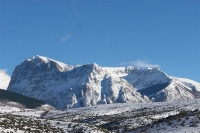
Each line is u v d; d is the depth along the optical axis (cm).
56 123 8906
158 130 8575
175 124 8750
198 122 8456
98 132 8275
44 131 7325
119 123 11794
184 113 9856
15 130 6669
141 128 9550
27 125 7612
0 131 6281
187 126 8294
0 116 8269
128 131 9738
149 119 12006
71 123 8981
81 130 8181
